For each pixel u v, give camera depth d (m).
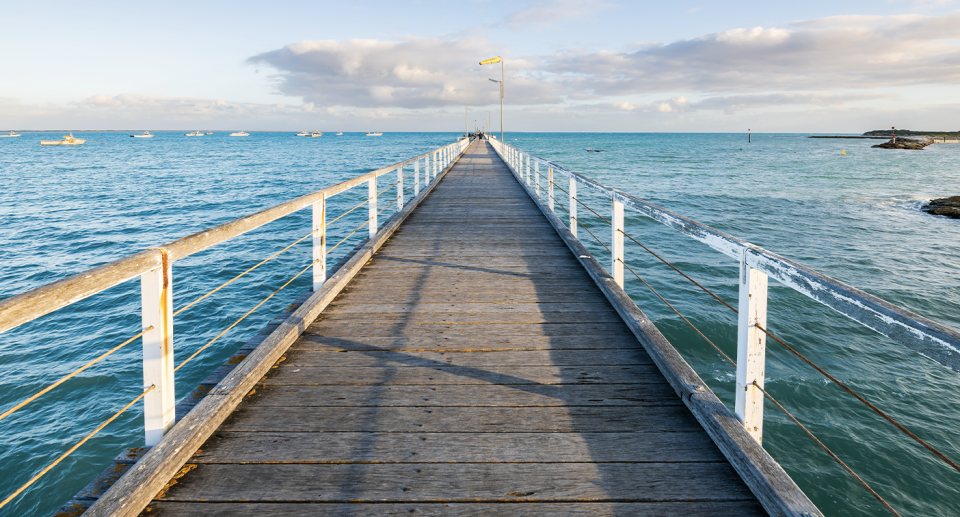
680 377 2.76
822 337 8.02
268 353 3.12
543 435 2.44
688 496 2.01
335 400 2.77
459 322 3.97
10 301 1.33
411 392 2.87
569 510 1.94
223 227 2.55
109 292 11.36
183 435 2.19
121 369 8.02
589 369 3.15
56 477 5.76
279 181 37.56
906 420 5.92
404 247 6.61
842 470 5.15
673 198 25.80
